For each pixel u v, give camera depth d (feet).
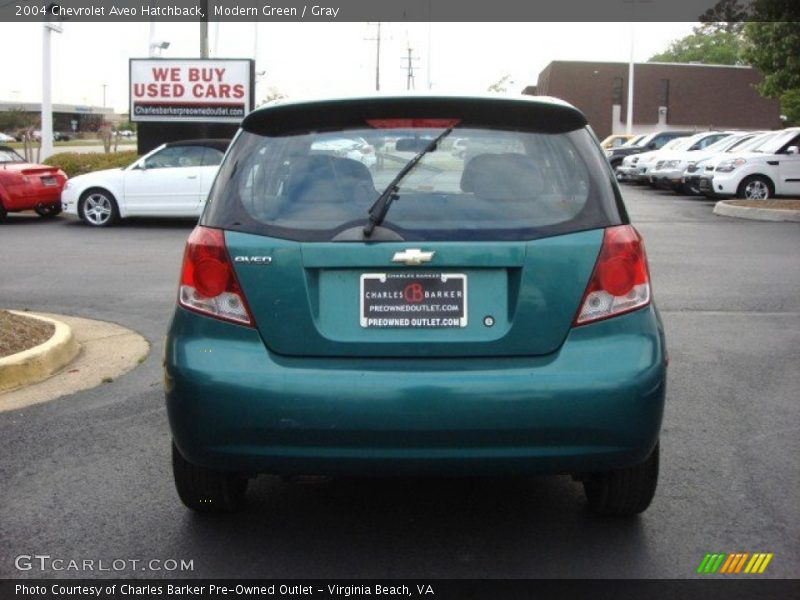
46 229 56.80
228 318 11.81
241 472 12.00
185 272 12.16
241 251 11.82
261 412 11.41
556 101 12.71
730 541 13.21
